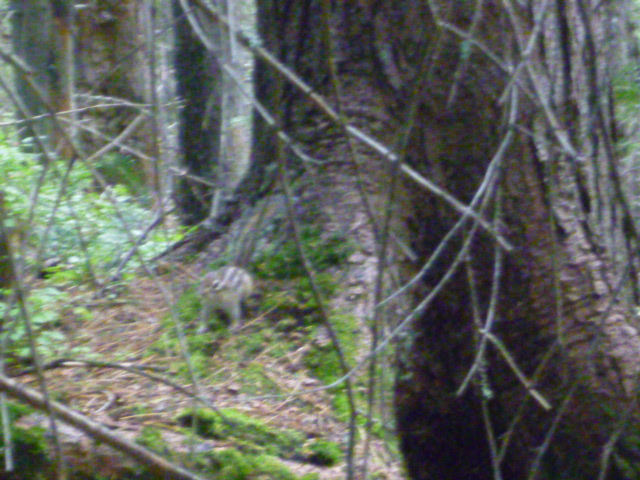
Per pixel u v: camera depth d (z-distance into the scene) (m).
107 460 3.82
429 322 4.82
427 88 4.38
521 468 4.73
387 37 5.26
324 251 6.26
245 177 7.02
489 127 4.27
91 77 8.91
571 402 4.34
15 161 5.96
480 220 2.79
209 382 5.41
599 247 4.47
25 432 3.73
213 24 2.74
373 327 2.86
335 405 5.27
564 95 4.25
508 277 4.44
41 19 5.35
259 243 6.43
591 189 4.41
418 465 5.26
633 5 5.04
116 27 9.18
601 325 3.58
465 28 4.16
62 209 6.15
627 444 4.22
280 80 2.64
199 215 8.41
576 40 4.27
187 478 3.14
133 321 6.11
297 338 5.87
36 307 5.62
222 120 2.71
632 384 4.27
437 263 4.65
